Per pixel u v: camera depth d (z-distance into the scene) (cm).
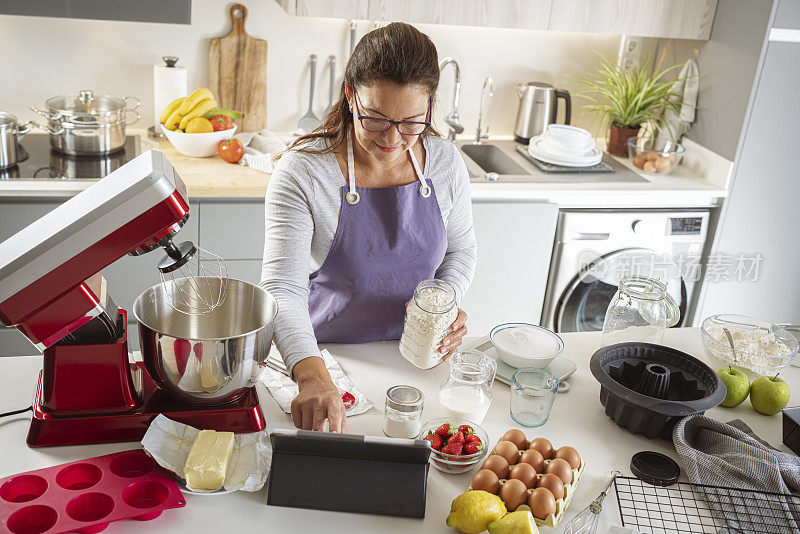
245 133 320
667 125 334
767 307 352
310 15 282
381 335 189
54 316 132
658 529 127
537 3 301
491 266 305
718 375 161
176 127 296
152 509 121
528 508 127
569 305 321
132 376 146
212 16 310
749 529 127
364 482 129
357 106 159
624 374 162
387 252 182
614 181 314
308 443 129
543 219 302
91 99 284
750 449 143
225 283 152
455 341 172
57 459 135
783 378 183
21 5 254
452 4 293
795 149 319
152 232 130
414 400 146
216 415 142
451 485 136
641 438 155
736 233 330
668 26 318
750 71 303
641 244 318
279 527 124
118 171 139
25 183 254
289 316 161
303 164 174
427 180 183
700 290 338
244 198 276
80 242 127
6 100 304
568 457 138
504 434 148
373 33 157
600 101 363
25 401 150
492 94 350
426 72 152
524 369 157
